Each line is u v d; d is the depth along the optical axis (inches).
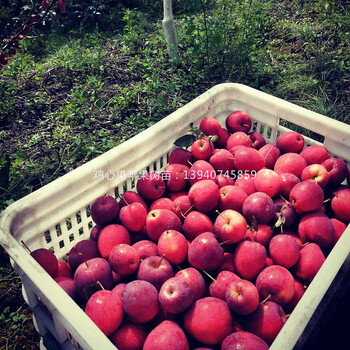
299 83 40.1
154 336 15.2
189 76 42.0
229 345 15.1
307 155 23.0
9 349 23.0
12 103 39.9
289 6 55.1
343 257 15.6
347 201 20.7
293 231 20.7
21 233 18.1
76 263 19.5
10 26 50.9
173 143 23.7
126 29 50.6
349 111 37.4
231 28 47.3
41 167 32.9
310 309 14.0
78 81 43.3
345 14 51.3
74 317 13.6
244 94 25.5
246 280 16.7
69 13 55.7
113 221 20.4
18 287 25.6
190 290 16.2
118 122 37.9
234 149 23.7
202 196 20.2
